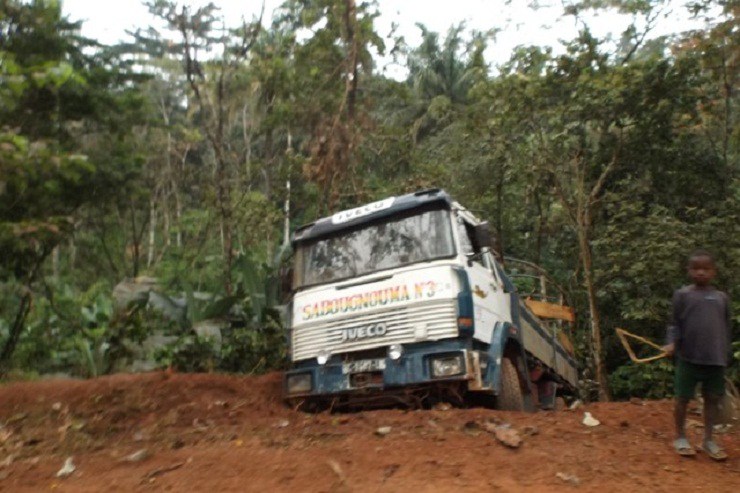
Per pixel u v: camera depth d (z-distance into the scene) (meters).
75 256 25.36
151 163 27.27
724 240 11.42
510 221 17.03
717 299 4.95
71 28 13.22
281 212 20.12
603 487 4.24
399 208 7.36
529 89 12.64
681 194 13.87
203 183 26.50
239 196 20.39
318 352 7.25
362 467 4.57
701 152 14.05
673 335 5.04
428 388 6.73
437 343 6.65
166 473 4.60
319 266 7.74
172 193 31.55
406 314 6.79
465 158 17.30
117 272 23.75
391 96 18.80
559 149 12.82
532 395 8.69
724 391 5.00
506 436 5.16
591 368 13.66
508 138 14.15
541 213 15.12
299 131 18.47
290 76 15.95
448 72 27.33
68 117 13.05
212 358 10.63
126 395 7.14
